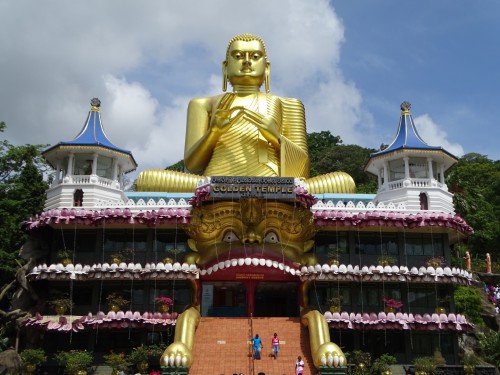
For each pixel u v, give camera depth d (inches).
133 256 1187.9
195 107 1465.3
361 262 1210.0
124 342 1139.9
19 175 1584.6
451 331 1171.3
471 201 2050.9
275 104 1438.2
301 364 909.8
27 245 1214.3
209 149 1363.2
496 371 1122.0
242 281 1163.9
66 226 1202.0
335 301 1142.3
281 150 1305.4
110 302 1136.2
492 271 1817.2
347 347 1160.8
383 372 1056.2
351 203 1224.2
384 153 1338.6
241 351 987.9
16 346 1160.8
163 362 895.7
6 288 1325.0
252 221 1126.4
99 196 1263.5
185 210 1158.3
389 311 1151.6
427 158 1320.1
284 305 1262.3
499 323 1438.2
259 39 1513.3
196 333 1042.1
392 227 1194.0
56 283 1194.0
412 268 1158.3
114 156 1323.8
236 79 1476.4
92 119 1363.2
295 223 1164.5
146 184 1365.7
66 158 1326.3
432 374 1074.7
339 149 3034.0
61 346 1137.4
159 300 1116.5
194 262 1143.0
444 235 1224.2
